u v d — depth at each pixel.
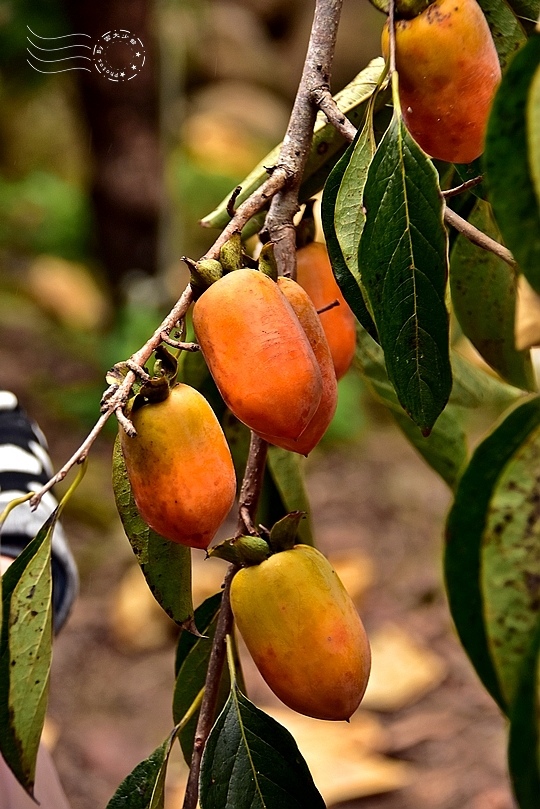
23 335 3.97
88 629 2.72
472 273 1.01
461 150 0.84
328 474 3.46
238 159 5.01
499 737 2.23
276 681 0.83
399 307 0.80
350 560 2.88
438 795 2.05
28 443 1.36
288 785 0.86
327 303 0.91
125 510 0.86
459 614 0.79
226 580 0.88
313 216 0.92
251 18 5.99
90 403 3.54
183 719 0.90
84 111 3.72
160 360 0.81
